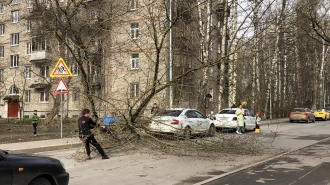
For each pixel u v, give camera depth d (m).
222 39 24.14
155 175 8.37
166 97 12.81
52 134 17.94
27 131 20.44
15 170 4.96
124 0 15.58
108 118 12.03
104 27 15.29
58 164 5.73
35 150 12.23
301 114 34.12
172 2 12.36
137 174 8.49
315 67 48.47
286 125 29.69
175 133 11.73
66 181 5.82
